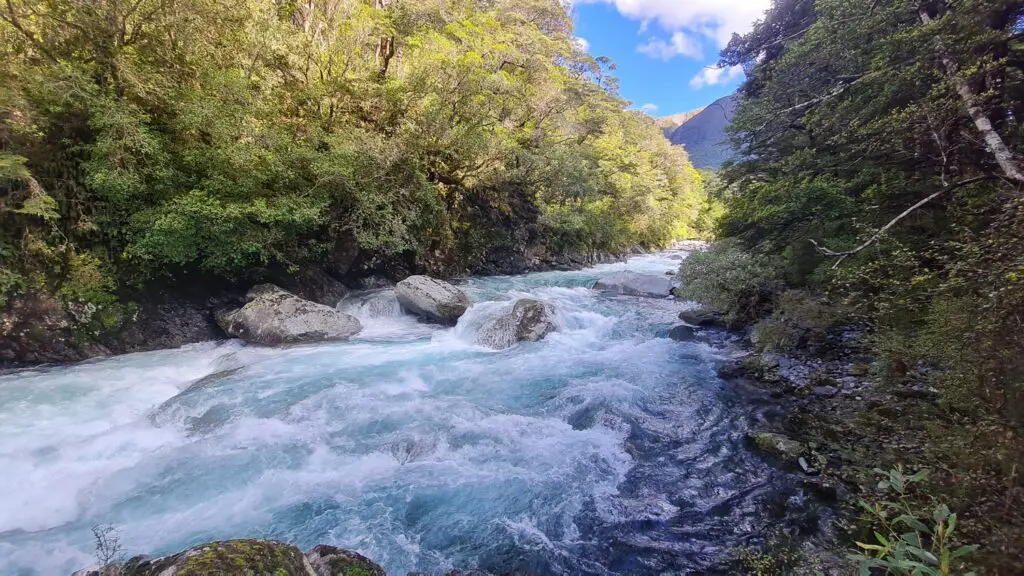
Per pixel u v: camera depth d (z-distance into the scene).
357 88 16.47
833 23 9.77
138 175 9.46
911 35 6.94
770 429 6.52
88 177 8.98
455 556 4.26
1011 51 6.61
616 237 34.81
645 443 6.38
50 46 9.48
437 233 19.75
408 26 21.47
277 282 12.67
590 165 30.19
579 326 12.89
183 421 6.80
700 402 7.68
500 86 22.03
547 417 7.18
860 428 6.05
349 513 4.80
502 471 5.64
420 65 18.50
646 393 8.10
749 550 4.18
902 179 8.15
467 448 6.16
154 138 9.75
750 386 8.30
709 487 5.28
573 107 37.72
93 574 2.71
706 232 55.38
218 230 10.19
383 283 16.95
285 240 12.40
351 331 11.55
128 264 9.79
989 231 3.90
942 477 3.97
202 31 11.52
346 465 5.69
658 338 11.91
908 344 5.90
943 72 7.00
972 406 4.06
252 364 9.20
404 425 6.73
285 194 12.45
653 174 46.25
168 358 9.53
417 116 17.59
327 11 18.02
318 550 3.14
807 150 10.84
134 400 7.60
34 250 8.55
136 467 5.54
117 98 9.58
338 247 14.85
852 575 3.61
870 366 7.53
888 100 8.01
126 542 4.29
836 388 7.60
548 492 5.24
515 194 25.67
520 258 25.41
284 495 5.08
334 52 16.67
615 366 9.59
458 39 27.22
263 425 6.60
